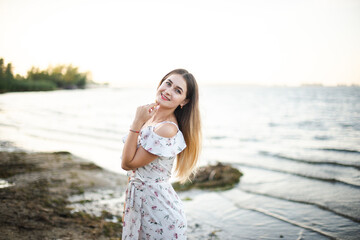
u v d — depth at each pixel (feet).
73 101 128.47
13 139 34.35
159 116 7.09
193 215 15.14
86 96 176.35
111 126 53.93
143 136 6.43
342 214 14.82
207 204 16.71
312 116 70.85
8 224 10.74
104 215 13.46
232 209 15.92
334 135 43.78
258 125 58.65
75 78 305.53
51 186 16.57
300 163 26.68
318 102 116.37
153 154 6.40
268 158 29.14
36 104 102.37
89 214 13.29
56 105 103.14
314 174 22.79
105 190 17.46
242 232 13.07
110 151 31.17
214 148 35.19
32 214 12.01
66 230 11.09
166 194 6.64
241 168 24.89
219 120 68.28
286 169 24.45
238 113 85.71
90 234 11.07
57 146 32.04
